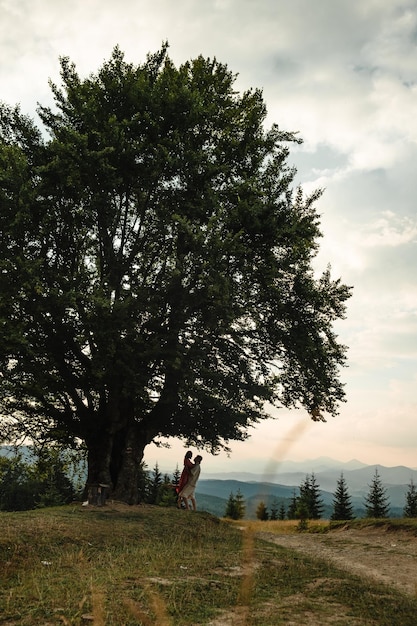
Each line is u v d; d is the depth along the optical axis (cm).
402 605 897
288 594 960
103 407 2466
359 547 1897
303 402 2516
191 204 2227
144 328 2223
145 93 2328
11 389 2191
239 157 2444
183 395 2186
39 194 2156
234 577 1065
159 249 2359
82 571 1066
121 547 1397
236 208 2208
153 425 2459
